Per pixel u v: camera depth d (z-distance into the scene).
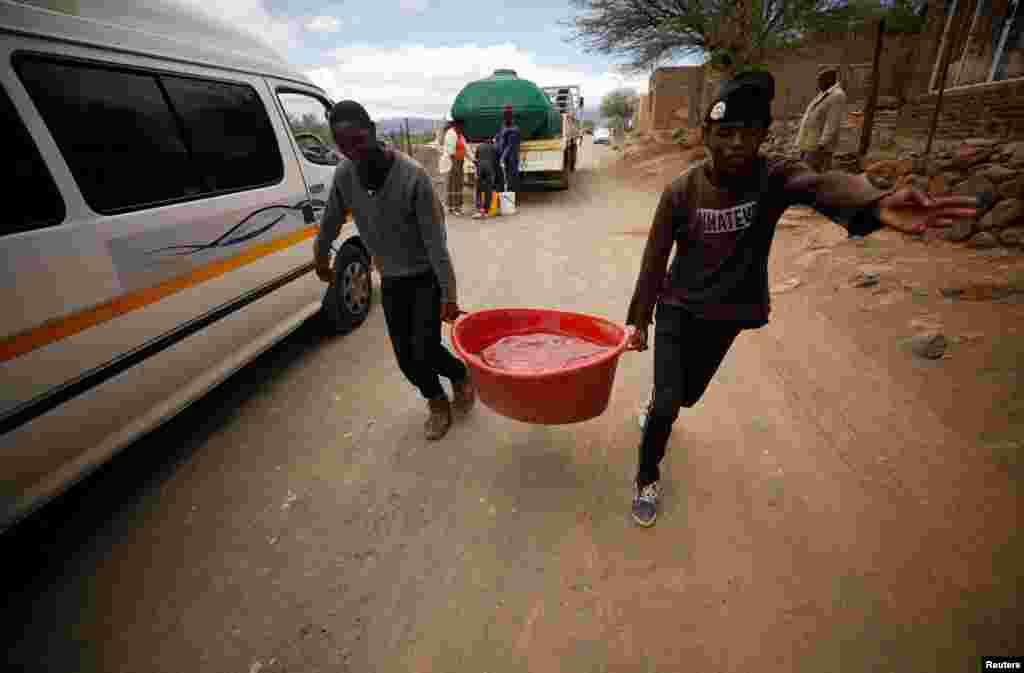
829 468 2.34
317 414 3.11
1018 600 1.68
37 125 1.97
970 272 3.80
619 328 2.24
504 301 4.76
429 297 2.46
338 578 1.99
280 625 1.82
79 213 2.10
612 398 3.11
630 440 2.70
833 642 1.62
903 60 12.59
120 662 1.73
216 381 2.86
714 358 1.98
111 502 2.46
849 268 4.43
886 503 2.11
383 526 2.23
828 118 6.26
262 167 3.27
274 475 2.59
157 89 2.54
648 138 20.89
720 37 11.12
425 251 2.37
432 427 2.79
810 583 1.82
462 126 9.56
